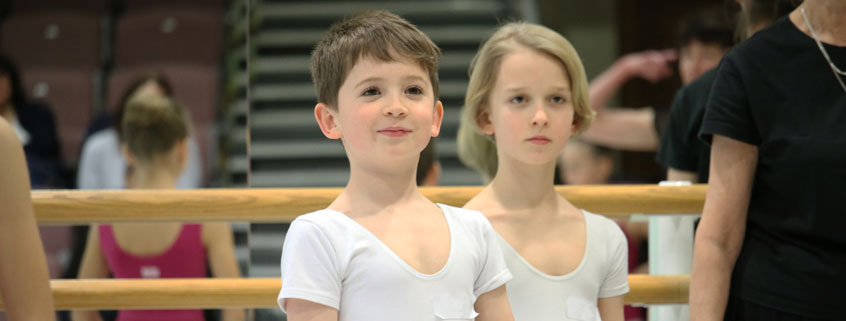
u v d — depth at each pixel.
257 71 6.82
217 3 8.05
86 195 1.71
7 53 7.39
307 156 5.95
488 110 1.73
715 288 1.66
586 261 1.68
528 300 1.64
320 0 7.79
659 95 8.45
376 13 1.46
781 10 1.99
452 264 1.41
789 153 1.62
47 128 5.67
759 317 1.65
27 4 8.09
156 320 2.72
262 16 7.57
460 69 6.88
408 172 1.45
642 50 8.87
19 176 1.52
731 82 1.69
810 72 1.64
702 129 1.70
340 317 1.37
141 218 1.71
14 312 1.51
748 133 1.67
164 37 7.40
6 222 1.50
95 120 5.22
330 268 1.36
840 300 1.58
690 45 2.95
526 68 1.66
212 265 2.81
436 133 1.47
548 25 7.78
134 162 2.99
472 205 1.74
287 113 6.52
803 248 1.62
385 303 1.35
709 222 1.69
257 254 2.81
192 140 4.71
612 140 3.63
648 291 1.81
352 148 1.42
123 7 8.12
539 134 1.65
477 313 1.42
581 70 1.70
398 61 1.38
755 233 1.70
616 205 1.79
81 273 2.84
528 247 1.68
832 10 1.63
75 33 7.47
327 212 1.42
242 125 6.15
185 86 6.71
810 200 1.60
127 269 2.76
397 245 1.39
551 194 1.73
